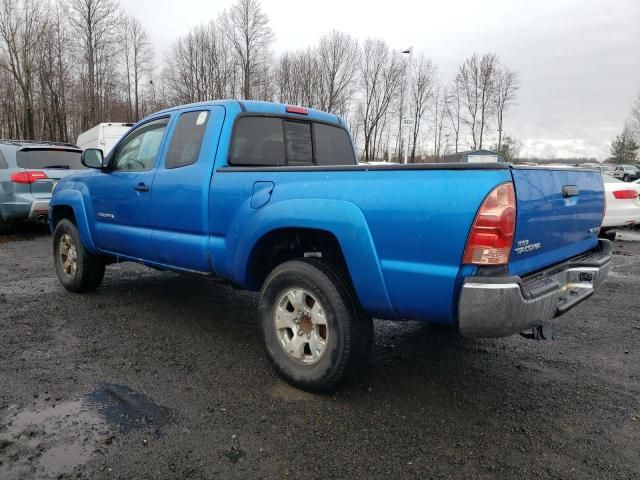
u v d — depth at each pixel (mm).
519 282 2566
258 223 3439
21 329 4496
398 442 2789
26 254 8328
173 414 3049
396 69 50875
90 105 42469
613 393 3432
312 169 3242
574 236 3488
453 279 2633
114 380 3506
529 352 4188
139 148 4781
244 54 46438
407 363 3906
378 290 2922
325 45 48656
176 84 49875
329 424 2963
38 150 9945
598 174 3885
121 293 5770
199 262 3986
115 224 4906
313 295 3221
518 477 2496
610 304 5754
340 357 3127
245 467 2545
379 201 2887
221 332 4527
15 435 2779
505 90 54438
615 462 2625
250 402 3217
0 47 35656
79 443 2717
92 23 41438
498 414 3121
